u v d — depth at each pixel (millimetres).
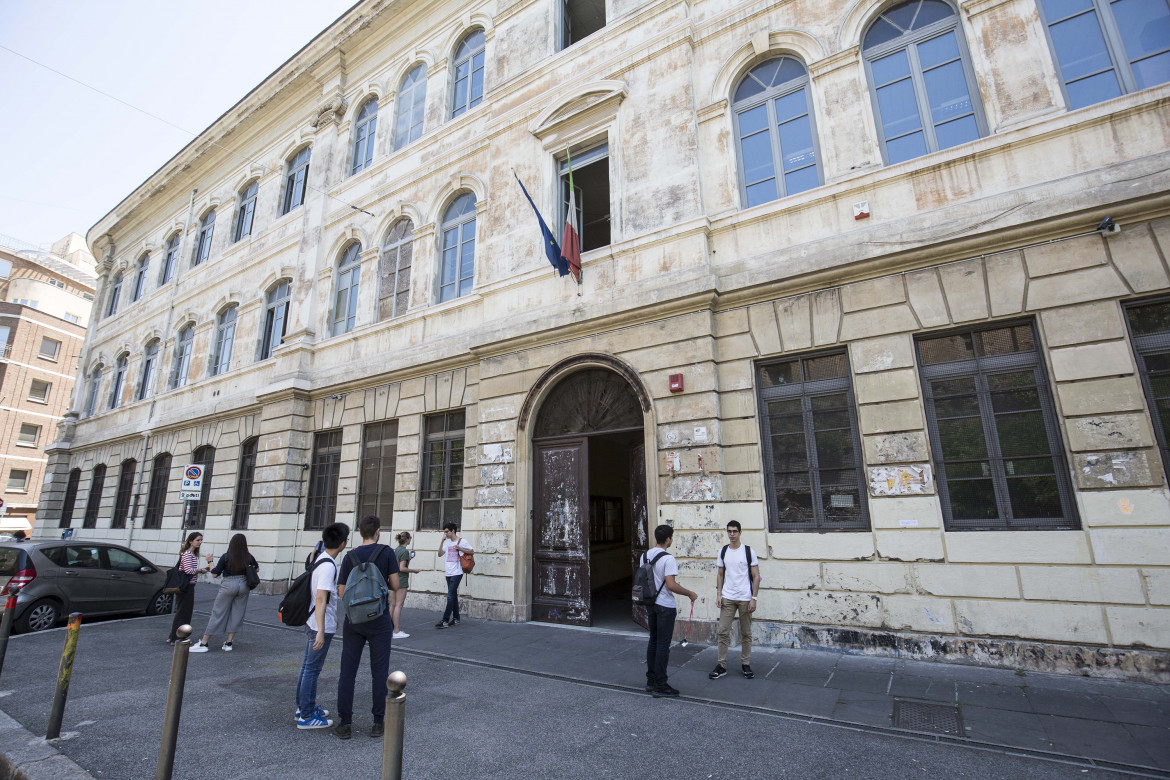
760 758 4219
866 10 8391
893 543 6816
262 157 19469
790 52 8977
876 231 7598
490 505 10148
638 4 10477
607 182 11922
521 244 11102
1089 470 5988
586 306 9539
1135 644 5562
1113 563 5758
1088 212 6293
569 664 6902
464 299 11867
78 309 48656
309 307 15320
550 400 10172
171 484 18469
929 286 7137
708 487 7859
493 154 12023
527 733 4766
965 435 6770
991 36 7426
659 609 5750
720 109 9312
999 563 6262
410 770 4090
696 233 8852
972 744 4348
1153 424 5836
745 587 6254
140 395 22094
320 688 6148
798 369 7938
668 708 5309
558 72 11336
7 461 38906
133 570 10977
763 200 8852
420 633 8789
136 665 7129
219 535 15680
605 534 14273
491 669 6777
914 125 7879
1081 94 6891
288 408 14320
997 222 6738
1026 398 6527
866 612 6832
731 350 8320
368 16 15969
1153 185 6020
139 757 4352
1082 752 4148
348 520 12750
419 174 13859
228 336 18609
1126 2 6859
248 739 4703
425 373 12164
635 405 9117
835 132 8281
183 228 22594
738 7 9477
